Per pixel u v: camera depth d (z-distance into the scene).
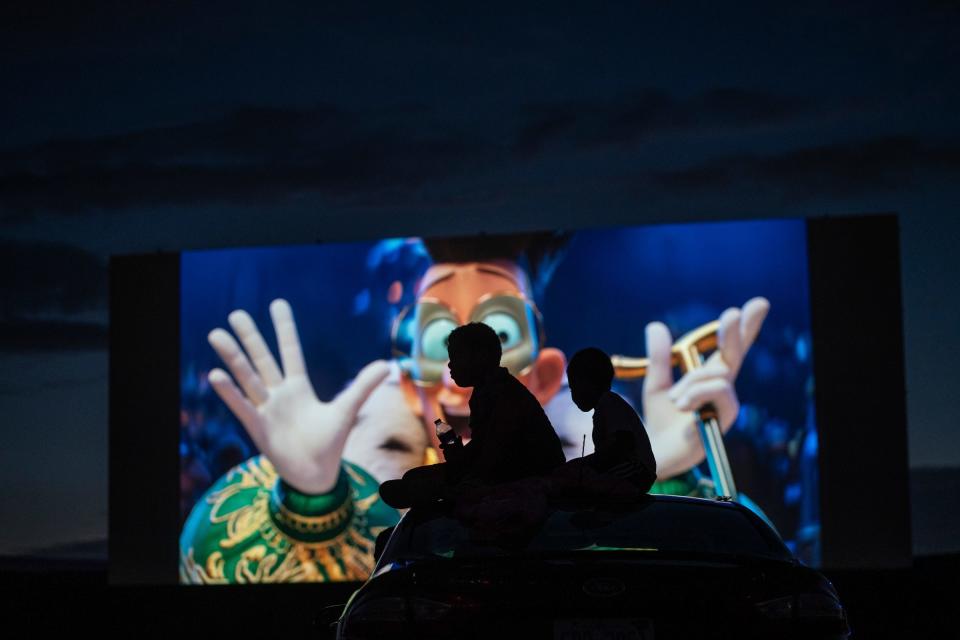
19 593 15.07
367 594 4.08
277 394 15.91
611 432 5.54
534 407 5.07
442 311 15.67
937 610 11.32
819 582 4.07
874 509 14.90
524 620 3.88
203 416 16.05
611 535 4.29
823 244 15.19
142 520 15.98
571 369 5.85
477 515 4.36
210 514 15.89
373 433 15.73
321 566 15.66
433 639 3.92
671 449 15.16
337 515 15.70
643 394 15.29
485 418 5.09
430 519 4.57
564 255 15.52
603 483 4.64
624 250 15.45
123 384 16.19
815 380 15.07
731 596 3.90
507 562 4.03
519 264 15.60
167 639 10.59
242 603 13.58
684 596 3.88
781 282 15.20
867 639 9.38
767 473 15.04
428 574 4.03
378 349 15.83
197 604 13.53
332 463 15.76
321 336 15.95
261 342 16.02
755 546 4.32
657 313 15.33
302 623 11.52
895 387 14.98
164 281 16.25
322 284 16.02
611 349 15.36
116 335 16.25
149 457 16.06
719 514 4.59
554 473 4.73
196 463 16.02
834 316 15.11
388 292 15.88
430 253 15.80
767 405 15.11
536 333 15.47
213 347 16.09
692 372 15.21
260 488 15.85
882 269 15.08
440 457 15.55
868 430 14.98
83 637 10.77
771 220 15.26
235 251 16.17
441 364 15.62
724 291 15.27
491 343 5.19
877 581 14.02
